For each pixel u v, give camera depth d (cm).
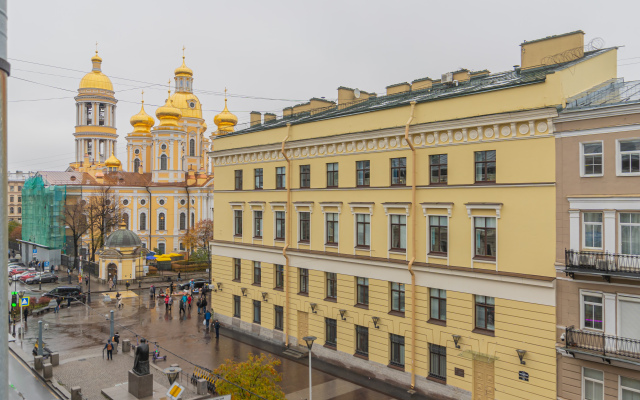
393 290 2867
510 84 2383
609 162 2020
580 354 2042
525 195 2283
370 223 2980
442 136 2606
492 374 2409
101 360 3353
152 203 9375
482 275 2412
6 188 743
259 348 3519
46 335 4028
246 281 3916
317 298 3303
